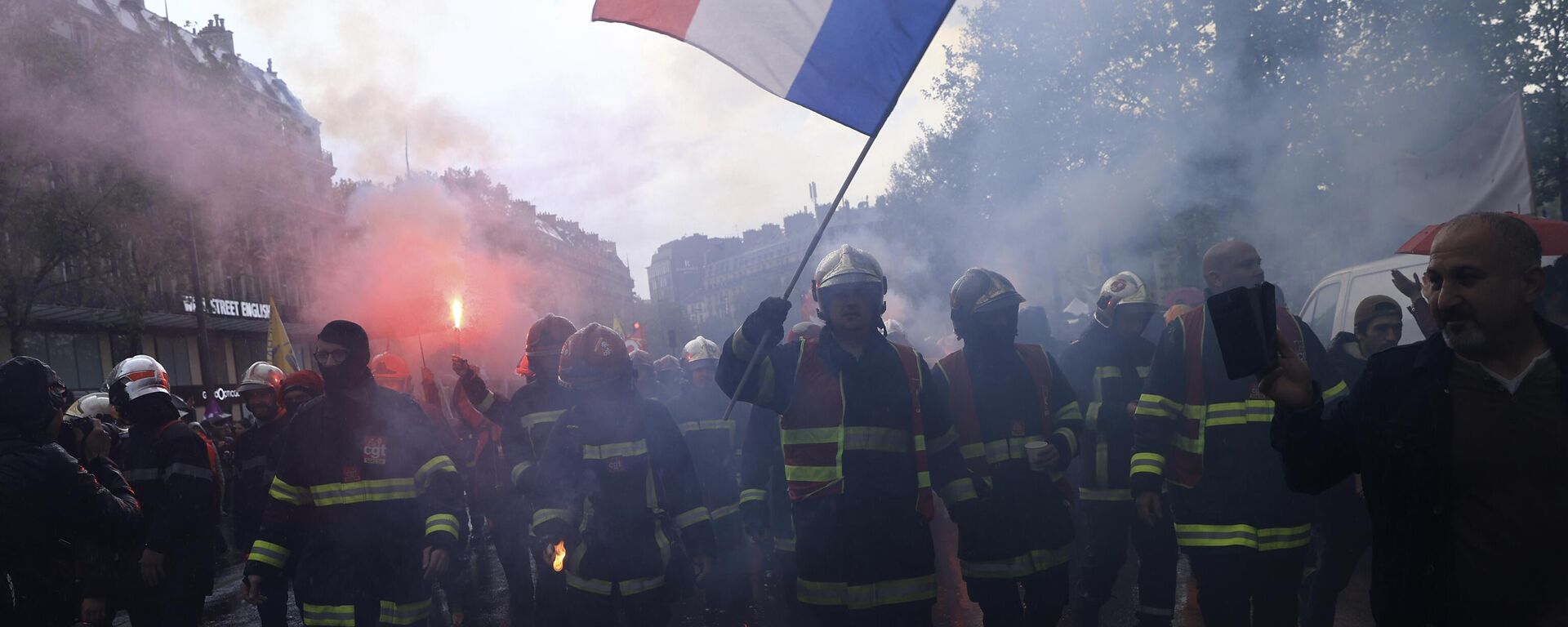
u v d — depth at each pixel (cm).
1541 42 1891
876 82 420
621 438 450
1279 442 256
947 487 424
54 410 423
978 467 444
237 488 662
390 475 444
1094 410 561
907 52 418
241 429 1008
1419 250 659
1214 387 420
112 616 520
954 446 422
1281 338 249
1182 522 426
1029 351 463
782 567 509
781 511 500
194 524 513
